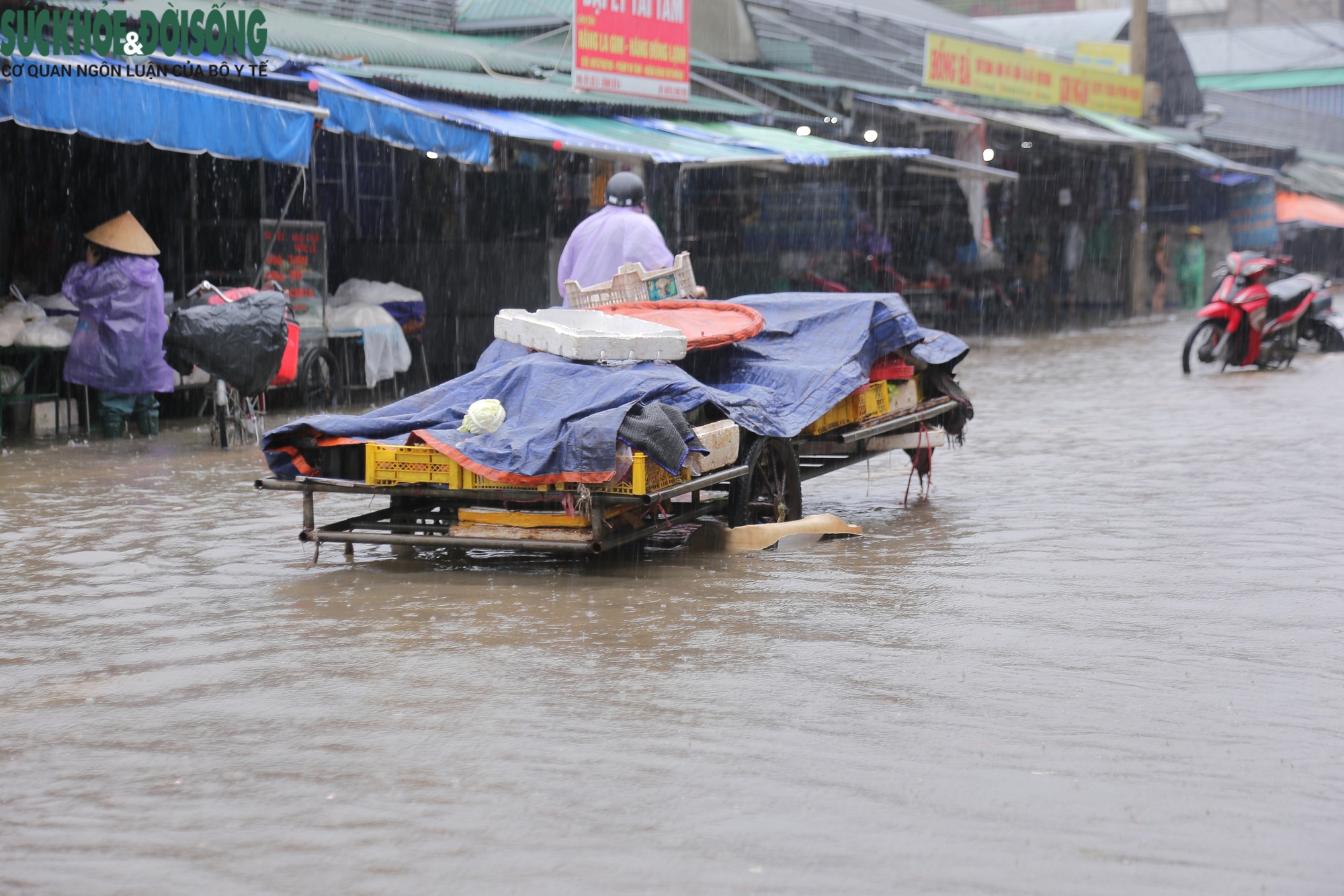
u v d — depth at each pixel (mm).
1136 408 13031
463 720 4301
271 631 5402
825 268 22969
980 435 11406
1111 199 31859
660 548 7043
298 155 11312
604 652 5043
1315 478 8820
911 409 8570
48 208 13258
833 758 3955
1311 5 57469
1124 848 3348
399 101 13125
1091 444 10703
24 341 11133
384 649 5121
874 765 3896
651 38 17969
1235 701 4457
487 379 6629
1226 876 3199
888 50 26797
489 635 5301
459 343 16766
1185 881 3174
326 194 15891
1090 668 4816
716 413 6957
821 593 5969
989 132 26469
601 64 17047
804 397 7207
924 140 25516
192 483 9180
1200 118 37625
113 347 11117
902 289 23875
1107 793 3689
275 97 12492
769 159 16828
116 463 10102
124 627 5492
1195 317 30672
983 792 3699
